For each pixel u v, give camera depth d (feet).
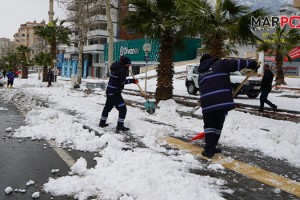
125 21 39.96
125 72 23.68
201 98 17.44
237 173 15.24
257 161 17.42
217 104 16.81
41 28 108.37
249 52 106.22
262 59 101.45
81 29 88.58
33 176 13.93
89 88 72.08
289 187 13.62
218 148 19.25
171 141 21.21
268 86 34.78
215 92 16.93
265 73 34.73
